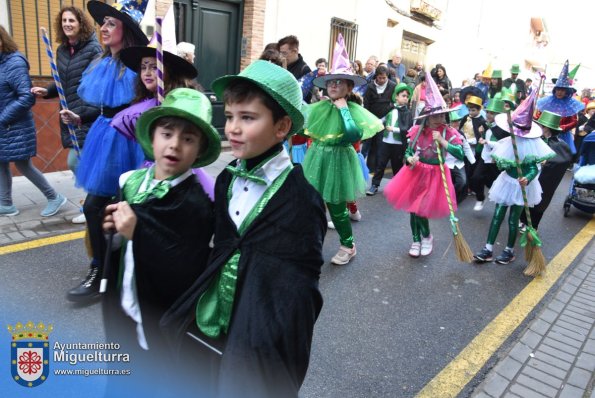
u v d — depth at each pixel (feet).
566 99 22.48
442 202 14.62
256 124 4.61
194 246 5.32
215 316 4.99
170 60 8.63
